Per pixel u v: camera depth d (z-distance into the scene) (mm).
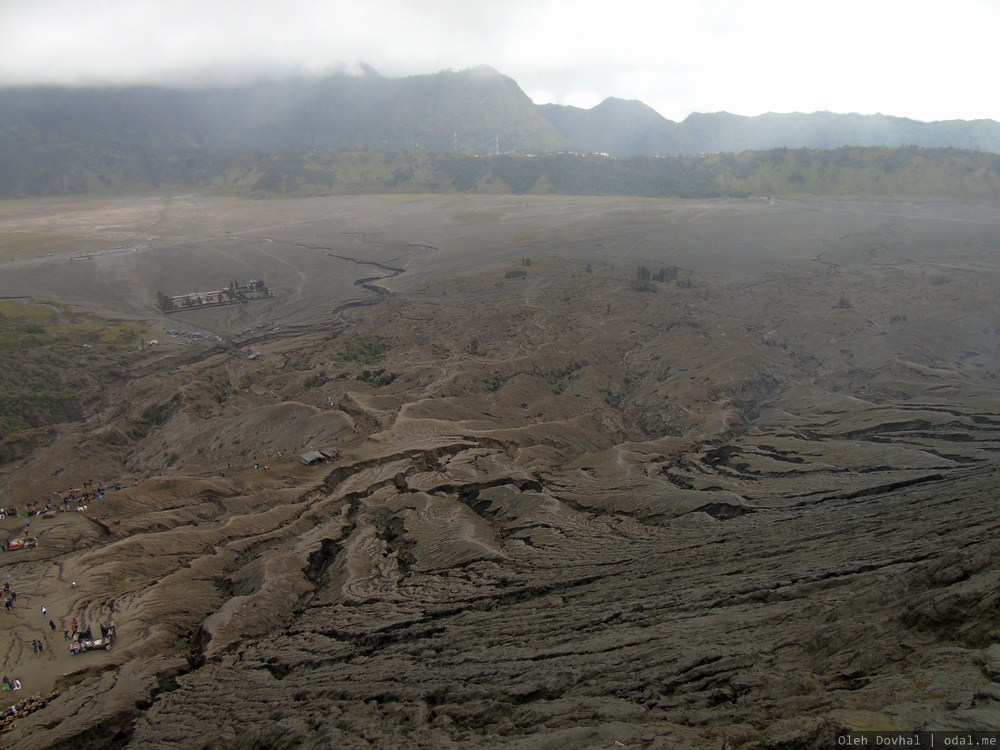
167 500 115562
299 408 154375
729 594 65688
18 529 107750
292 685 67375
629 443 141250
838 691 40500
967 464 113312
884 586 52938
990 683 34094
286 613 89188
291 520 112625
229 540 105812
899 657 42719
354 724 53312
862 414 152375
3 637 80625
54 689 72688
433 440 140375
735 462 133625
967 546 57531
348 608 86000
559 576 84500
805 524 88562
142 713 69312
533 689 53312
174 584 93000
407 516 110188
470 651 66438
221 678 73375
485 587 85688
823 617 52844
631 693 49469
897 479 106688
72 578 92125
